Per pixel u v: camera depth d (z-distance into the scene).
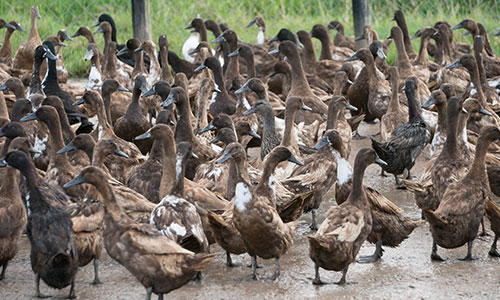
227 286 10.95
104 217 10.07
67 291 10.84
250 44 26.50
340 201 12.98
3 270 11.33
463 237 11.58
